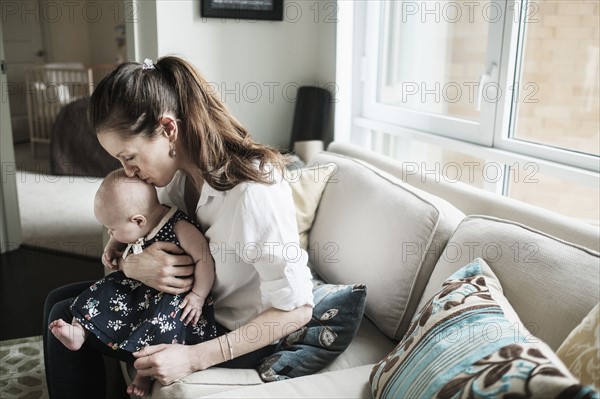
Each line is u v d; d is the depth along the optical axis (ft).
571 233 4.21
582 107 5.68
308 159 8.64
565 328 3.49
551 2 5.90
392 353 3.93
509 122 6.55
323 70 9.36
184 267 4.47
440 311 3.76
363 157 7.16
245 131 4.64
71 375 4.74
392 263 4.92
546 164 5.77
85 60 25.63
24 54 23.31
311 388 4.06
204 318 4.52
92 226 12.64
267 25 9.14
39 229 12.42
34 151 20.12
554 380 2.70
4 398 6.47
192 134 4.31
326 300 4.74
